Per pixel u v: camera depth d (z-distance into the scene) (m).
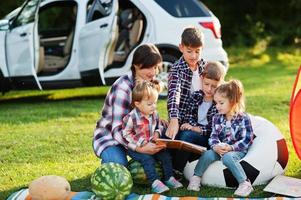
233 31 17.42
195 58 4.89
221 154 4.57
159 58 4.57
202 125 4.92
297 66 14.67
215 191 4.55
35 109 8.37
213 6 17.75
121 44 8.90
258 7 17.91
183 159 4.76
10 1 11.07
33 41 8.48
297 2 17.72
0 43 8.60
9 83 8.68
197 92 4.95
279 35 17.59
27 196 4.32
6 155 5.73
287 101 8.76
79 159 5.57
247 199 4.20
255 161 4.58
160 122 4.76
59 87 8.88
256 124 4.96
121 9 9.09
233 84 4.59
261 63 15.28
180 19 8.62
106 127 4.73
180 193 4.50
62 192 4.21
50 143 6.16
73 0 8.94
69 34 9.41
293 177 4.84
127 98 4.61
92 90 10.51
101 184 4.22
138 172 4.57
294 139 4.68
